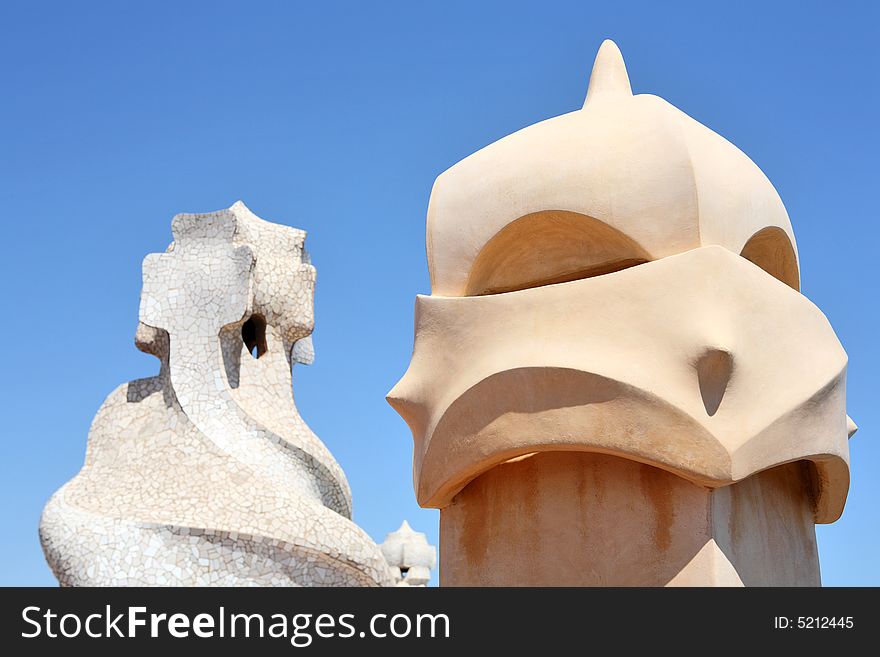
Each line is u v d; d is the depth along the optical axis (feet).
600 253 24.61
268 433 41.81
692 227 23.31
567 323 23.25
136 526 37.99
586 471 23.86
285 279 45.42
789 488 25.68
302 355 51.65
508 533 24.53
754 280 23.22
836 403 24.08
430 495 25.36
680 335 22.35
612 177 23.97
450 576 25.52
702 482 22.18
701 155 24.06
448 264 25.40
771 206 25.67
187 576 37.27
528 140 25.72
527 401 23.06
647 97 25.54
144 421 42.52
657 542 22.70
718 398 22.30
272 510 38.65
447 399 24.21
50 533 38.75
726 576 22.25
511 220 24.66
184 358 42.65
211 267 43.86
